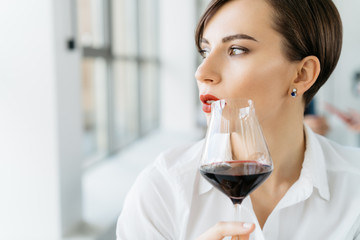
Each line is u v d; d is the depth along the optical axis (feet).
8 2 7.47
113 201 9.98
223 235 2.23
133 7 17.84
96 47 13.00
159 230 2.99
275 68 2.52
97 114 14.42
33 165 7.88
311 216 2.93
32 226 8.06
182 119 22.08
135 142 17.93
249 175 2.14
